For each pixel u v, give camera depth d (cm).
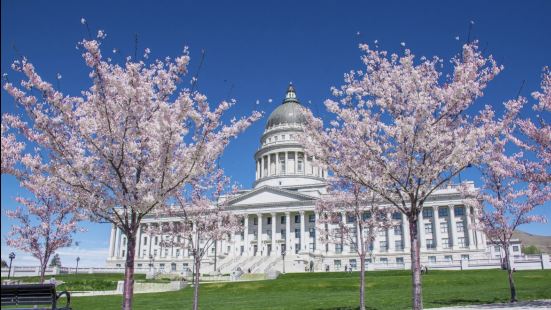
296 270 9700
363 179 2244
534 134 2856
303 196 11244
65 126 1714
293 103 15012
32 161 1658
